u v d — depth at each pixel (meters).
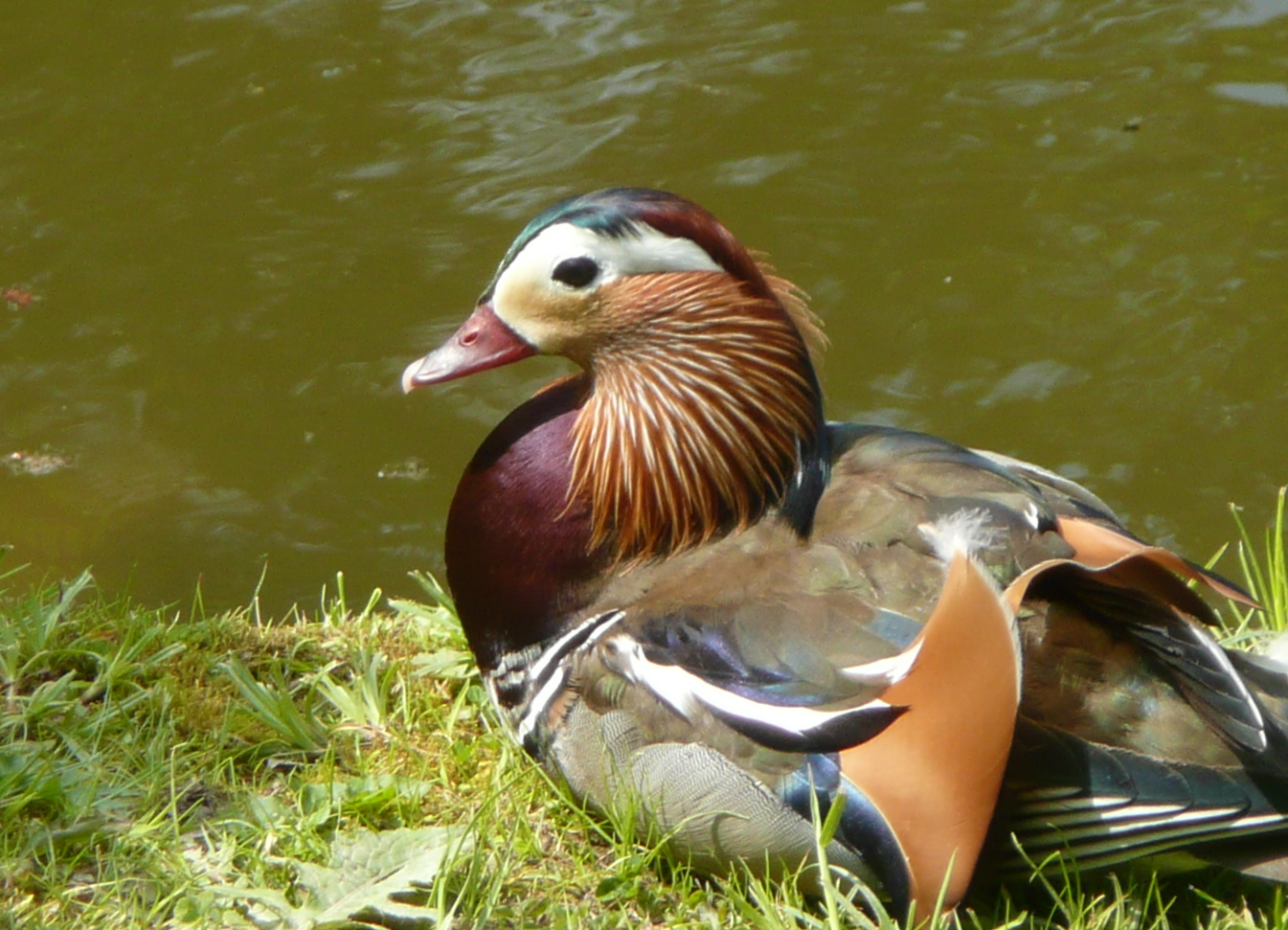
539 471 6.79
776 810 5.99
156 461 12.23
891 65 16.38
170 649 7.37
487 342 6.79
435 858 6.05
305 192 14.70
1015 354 13.11
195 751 6.85
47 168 15.05
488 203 14.50
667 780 6.19
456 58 16.52
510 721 6.93
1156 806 5.84
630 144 15.19
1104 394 12.84
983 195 14.55
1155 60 16.42
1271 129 15.33
